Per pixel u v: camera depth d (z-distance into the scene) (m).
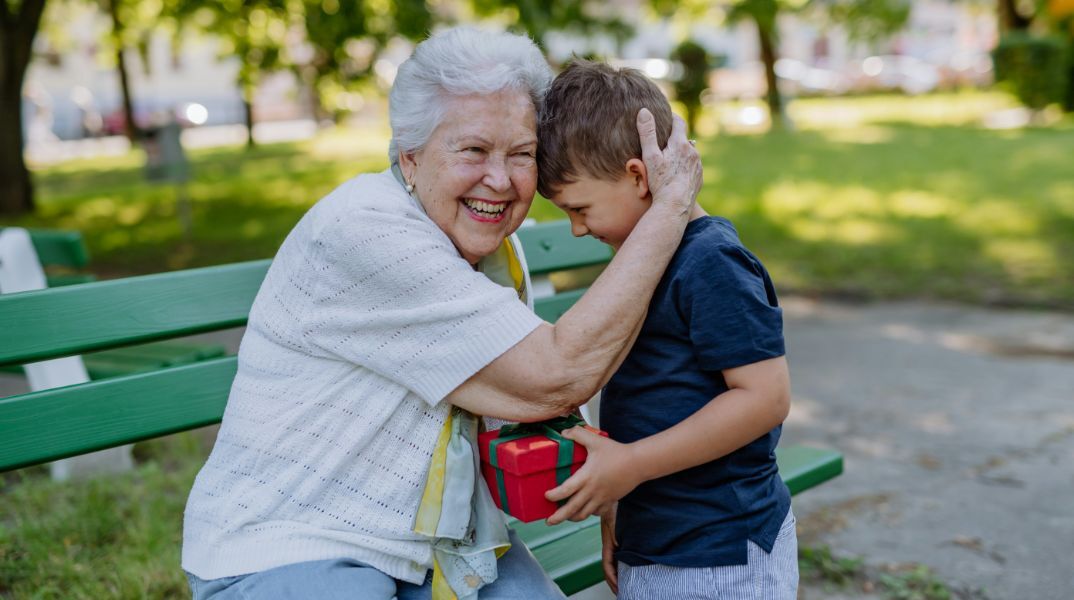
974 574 3.02
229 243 9.80
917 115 22.92
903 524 3.38
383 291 1.70
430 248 1.71
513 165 1.78
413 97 1.74
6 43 11.98
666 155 1.74
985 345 5.55
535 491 1.72
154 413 2.01
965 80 32.28
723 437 1.71
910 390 4.81
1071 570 3.02
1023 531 3.30
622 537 1.91
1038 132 17.02
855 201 10.47
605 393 1.92
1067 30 18.62
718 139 18.45
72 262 3.66
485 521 1.82
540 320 1.71
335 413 1.74
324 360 1.75
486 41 1.74
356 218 1.70
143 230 10.83
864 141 16.91
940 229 8.76
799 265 7.64
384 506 1.75
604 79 1.82
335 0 8.07
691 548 1.79
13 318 1.85
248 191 14.18
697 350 1.73
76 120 32.59
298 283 1.76
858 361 5.32
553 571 2.12
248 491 1.76
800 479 2.62
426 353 1.68
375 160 18.55
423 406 1.76
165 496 3.45
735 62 39.88
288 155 21.05
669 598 1.81
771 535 1.80
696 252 1.74
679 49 19.52
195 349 4.07
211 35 11.01
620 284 1.68
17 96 12.34
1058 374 4.99
